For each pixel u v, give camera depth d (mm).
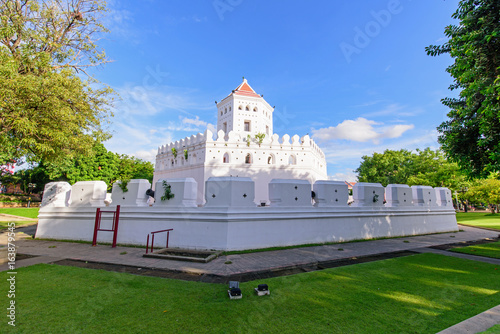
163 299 4223
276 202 9398
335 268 6164
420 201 13297
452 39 8156
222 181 8742
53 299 4230
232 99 37281
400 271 5902
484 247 9141
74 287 4801
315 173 32625
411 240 10711
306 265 6559
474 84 6879
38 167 38781
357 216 10750
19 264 6637
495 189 26531
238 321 3475
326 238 9836
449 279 5324
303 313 3725
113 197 10352
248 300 4184
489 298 4312
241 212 8453
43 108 7430
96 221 9602
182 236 8727
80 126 9664
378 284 4988
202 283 5062
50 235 11055
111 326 3340
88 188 10867
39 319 3531
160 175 35094
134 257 7359
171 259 7055
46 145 7906
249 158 32500
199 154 28609
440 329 3266
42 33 9156
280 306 3961
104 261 6859
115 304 4031
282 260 6992
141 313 3715
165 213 9117
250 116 37344
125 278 5359
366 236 10844
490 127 7188
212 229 8422
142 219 9422
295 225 9336
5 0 8242
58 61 10156
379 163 37656
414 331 3215
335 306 3969
